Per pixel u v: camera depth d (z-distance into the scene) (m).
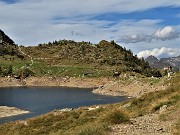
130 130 20.91
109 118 25.38
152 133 19.62
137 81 181.88
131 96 161.62
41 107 115.19
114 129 21.48
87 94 175.25
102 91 184.88
